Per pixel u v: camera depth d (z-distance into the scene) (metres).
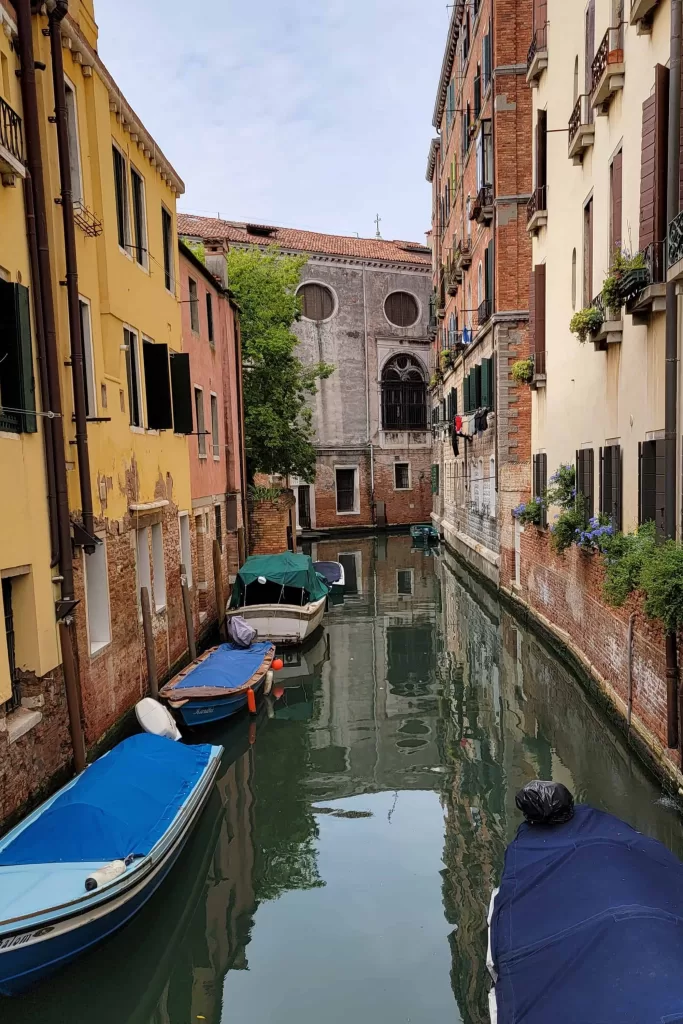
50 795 6.80
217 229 33.50
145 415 10.63
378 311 37.50
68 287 7.67
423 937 5.80
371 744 10.00
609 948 3.51
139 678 9.73
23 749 6.32
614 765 8.66
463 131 24.33
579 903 3.97
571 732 9.88
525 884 4.34
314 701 11.91
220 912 6.23
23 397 6.48
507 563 17.34
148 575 10.36
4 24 6.59
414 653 14.66
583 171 11.24
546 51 13.45
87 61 8.47
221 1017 5.02
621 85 9.17
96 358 8.65
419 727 10.56
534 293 14.48
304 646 14.88
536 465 14.92
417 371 38.75
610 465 9.93
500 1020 3.51
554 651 13.03
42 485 7.01
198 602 14.53
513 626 15.91
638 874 4.17
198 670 10.88
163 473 11.34
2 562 6.10
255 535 22.53
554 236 13.25
